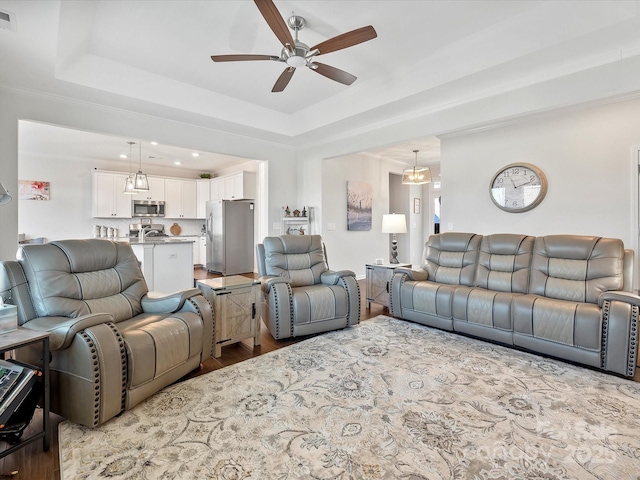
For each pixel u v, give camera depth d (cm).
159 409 191
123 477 139
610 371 239
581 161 365
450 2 245
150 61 329
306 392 211
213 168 817
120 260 258
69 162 657
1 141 313
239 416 184
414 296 353
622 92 269
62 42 259
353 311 343
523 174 402
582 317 247
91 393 167
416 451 155
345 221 613
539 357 269
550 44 258
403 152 646
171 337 210
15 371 154
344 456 152
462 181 462
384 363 255
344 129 477
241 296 287
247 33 280
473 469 144
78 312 210
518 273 320
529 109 313
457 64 310
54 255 216
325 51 239
